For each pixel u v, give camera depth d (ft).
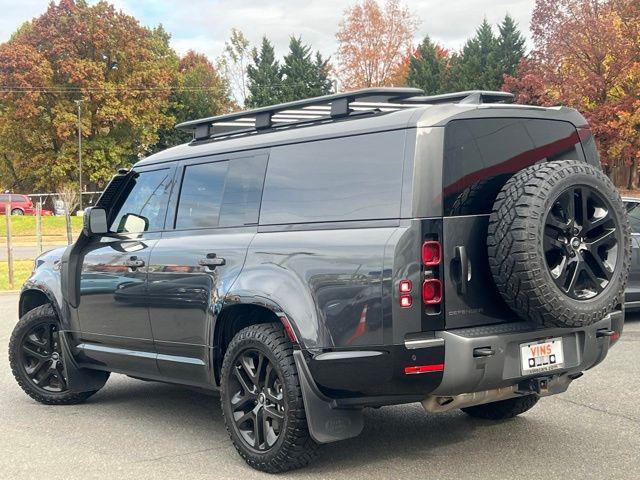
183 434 18.74
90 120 192.44
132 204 20.51
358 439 17.69
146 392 23.89
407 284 13.55
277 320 16.62
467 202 14.33
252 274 15.88
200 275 17.26
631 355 26.02
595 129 126.31
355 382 14.07
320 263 14.64
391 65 202.80
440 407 14.37
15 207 166.09
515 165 15.19
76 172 196.13
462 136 14.49
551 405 20.15
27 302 23.44
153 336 18.78
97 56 197.57
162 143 249.75
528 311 13.87
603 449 16.28
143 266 18.93
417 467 15.49
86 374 21.93
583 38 128.57
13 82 184.44
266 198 16.65
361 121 15.23
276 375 15.44
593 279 14.21
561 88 132.77
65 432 19.12
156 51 268.62
